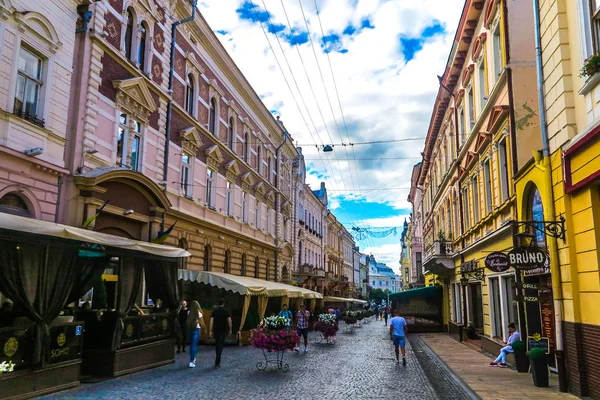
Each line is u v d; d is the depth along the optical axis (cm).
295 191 4397
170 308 1398
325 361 1515
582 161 880
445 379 1173
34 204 1279
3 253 836
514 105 1326
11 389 826
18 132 1228
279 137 3878
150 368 1247
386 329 3381
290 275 4097
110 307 1254
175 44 2108
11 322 1008
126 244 1129
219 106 2631
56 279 930
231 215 2772
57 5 1387
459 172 2209
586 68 820
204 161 2397
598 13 875
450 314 2830
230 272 2727
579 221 919
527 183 1180
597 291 851
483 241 1700
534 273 1166
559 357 976
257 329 1361
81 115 1467
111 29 1630
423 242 4603
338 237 7275
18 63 1252
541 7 1077
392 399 937
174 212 1980
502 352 1374
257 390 998
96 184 1460
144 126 1831
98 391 948
